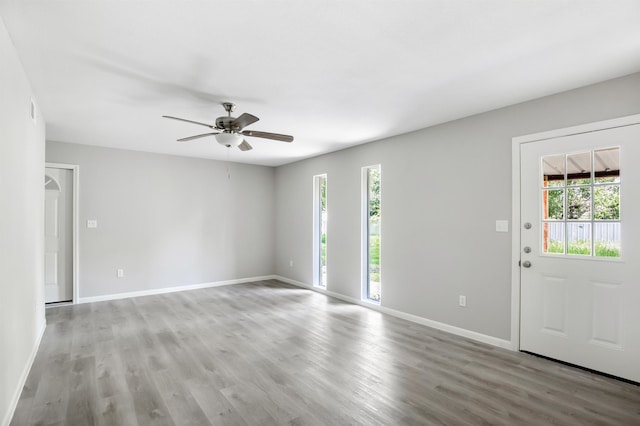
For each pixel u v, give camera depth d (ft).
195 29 6.67
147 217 18.63
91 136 15.20
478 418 7.14
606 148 9.04
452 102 10.69
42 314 12.39
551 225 10.11
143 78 8.96
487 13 6.14
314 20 6.36
